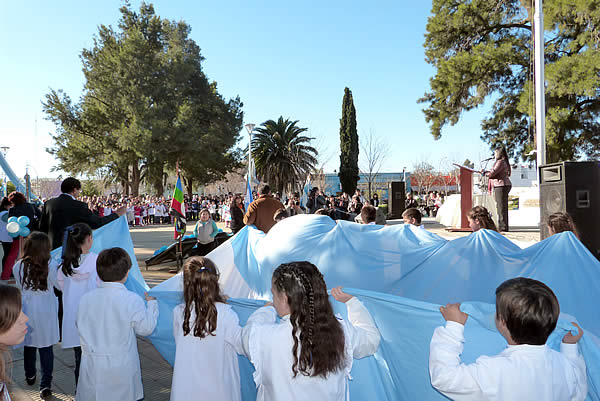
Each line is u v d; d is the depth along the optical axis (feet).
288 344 6.26
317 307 6.15
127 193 154.10
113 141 134.72
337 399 6.28
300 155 155.33
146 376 13.56
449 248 11.00
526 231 37.09
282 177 156.35
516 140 97.04
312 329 6.05
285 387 6.21
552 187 21.39
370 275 11.23
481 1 87.56
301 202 66.23
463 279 10.42
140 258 38.52
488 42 90.07
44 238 12.60
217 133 151.74
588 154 93.76
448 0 90.79
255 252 13.29
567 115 77.30
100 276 9.67
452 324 6.28
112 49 139.13
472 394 5.72
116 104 131.95
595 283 9.15
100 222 17.67
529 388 5.50
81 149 136.77
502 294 5.83
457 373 5.79
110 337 9.44
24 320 5.86
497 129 97.81
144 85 134.00
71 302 12.35
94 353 9.45
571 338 6.54
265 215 22.20
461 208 39.40
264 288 12.44
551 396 5.55
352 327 6.72
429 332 8.05
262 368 6.43
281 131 156.97
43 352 12.36
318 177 161.99
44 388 12.28
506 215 35.94
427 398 8.13
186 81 145.59
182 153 140.36
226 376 8.14
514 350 5.76
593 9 72.33
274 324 6.69
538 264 9.86
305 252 12.10
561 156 85.20
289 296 6.22
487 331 7.55
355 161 129.08
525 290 5.66
